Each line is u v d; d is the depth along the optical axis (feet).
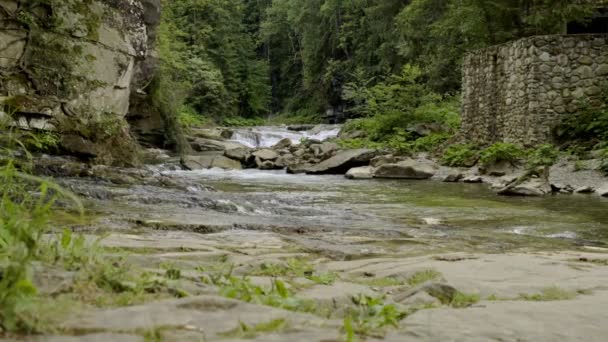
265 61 201.16
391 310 7.59
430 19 101.55
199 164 67.97
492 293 10.47
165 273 9.09
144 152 73.36
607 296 10.37
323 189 45.47
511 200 37.19
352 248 17.98
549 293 10.58
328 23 169.68
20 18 36.22
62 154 38.01
